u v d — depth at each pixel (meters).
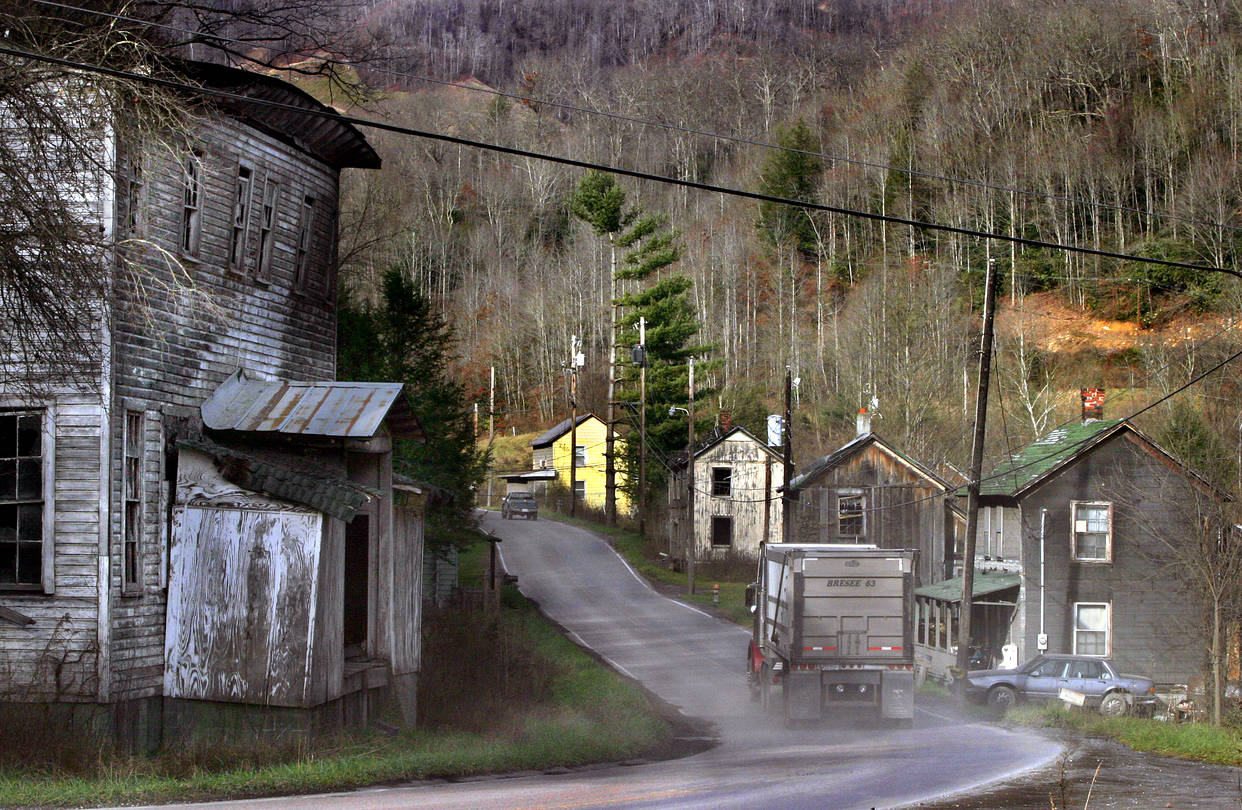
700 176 140.25
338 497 16.98
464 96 167.62
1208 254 80.12
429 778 14.43
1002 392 70.44
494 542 46.56
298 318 21.81
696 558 66.12
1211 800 12.91
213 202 19.11
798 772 15.50
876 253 102.12
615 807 11.66
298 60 25.48
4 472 16.73
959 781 14.39
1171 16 102.81
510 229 135.62
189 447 17.64
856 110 123.81
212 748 15.34
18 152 14.45
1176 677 37.03
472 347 120.19
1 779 12.91
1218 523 28.84
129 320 16.97
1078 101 106.38
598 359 114.88
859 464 51.06
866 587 23.73
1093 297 84.88
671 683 32.53
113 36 15.02
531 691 25.44
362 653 19.41
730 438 67.38
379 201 63.94
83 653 16.19
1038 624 37.31
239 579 17.11
